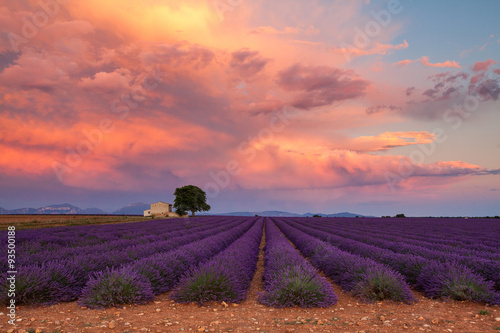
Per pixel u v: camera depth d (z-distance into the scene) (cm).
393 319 471
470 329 413
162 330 418
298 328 427
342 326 436
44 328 417
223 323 456
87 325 435
